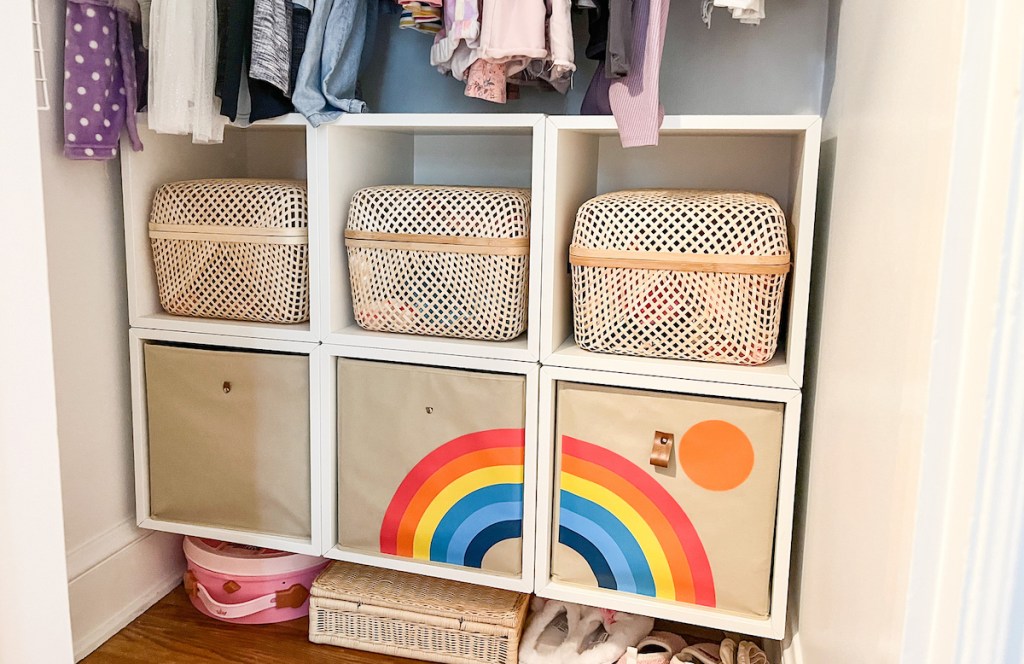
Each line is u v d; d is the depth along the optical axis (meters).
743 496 1.38
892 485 0.76
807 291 1.32
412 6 1.45
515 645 1.53
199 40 1.43
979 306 0.59
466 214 1.44
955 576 0.61
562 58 1.36
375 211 1.50
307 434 1.58
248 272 1.56
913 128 0.75
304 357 1.56
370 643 1.60
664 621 1.69
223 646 1.60
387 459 1.54
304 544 1.61
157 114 1.44
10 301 0.95
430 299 1.50
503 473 1.48
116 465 1.66
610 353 1.45
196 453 1.64
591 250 1.39
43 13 1.40
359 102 1.48
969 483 0.60
